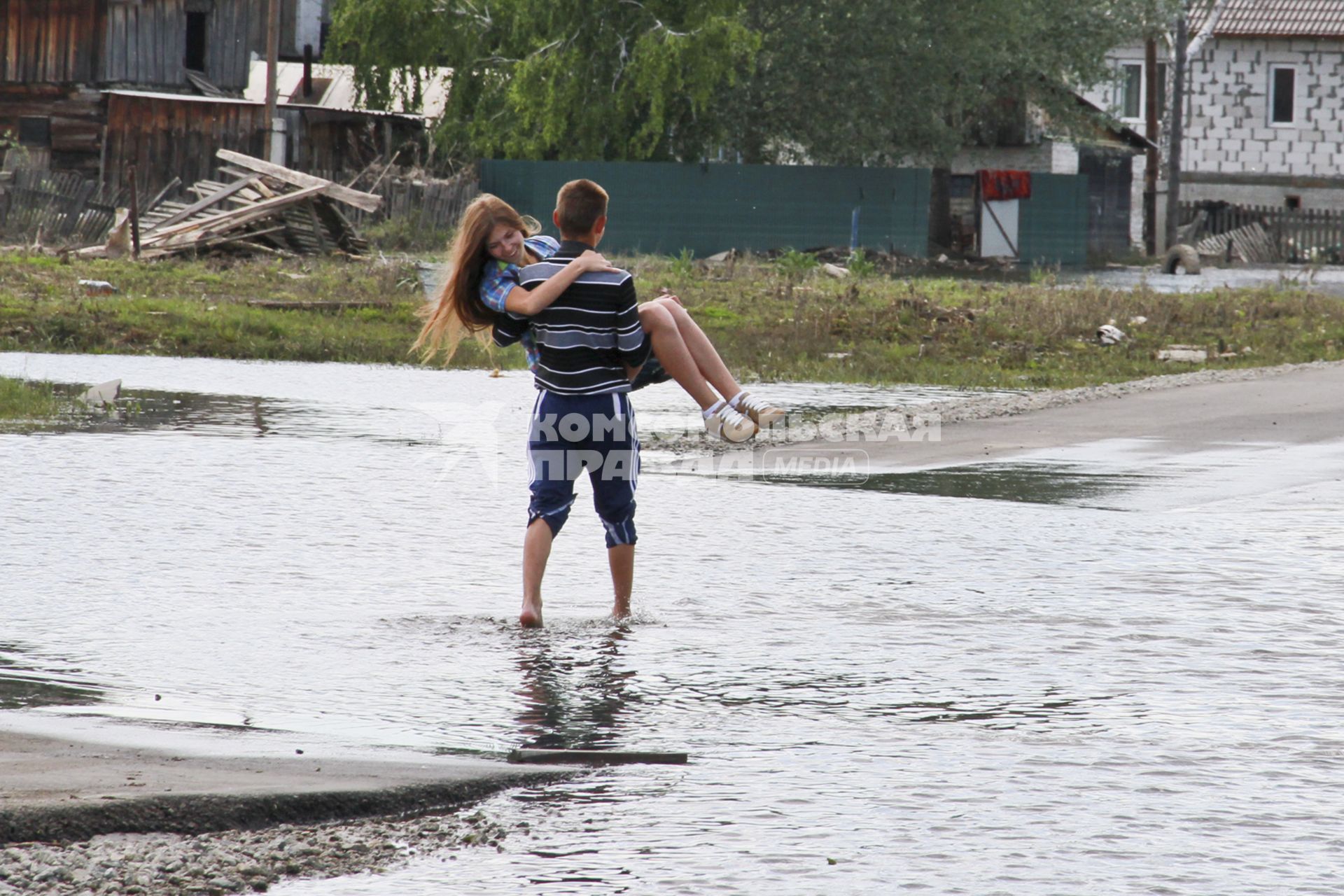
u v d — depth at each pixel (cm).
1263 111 17400
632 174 13100
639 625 1955
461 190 12675
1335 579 2270
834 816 1221
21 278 7825
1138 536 2653
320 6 16362
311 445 3756
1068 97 15012
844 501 3047
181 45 13575
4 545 2419
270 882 1070
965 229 15300
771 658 1781
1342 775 1334
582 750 1402
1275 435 4022
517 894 1053
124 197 12594
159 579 2194
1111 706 1574
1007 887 1066
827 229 13425
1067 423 4325
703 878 1082
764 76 13500
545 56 13000
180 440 3775
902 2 13250
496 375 5581
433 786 1254
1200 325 7638
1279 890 1063
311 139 13438
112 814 1144
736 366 5966
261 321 6606
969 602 2105
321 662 1739
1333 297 9738
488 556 2428
